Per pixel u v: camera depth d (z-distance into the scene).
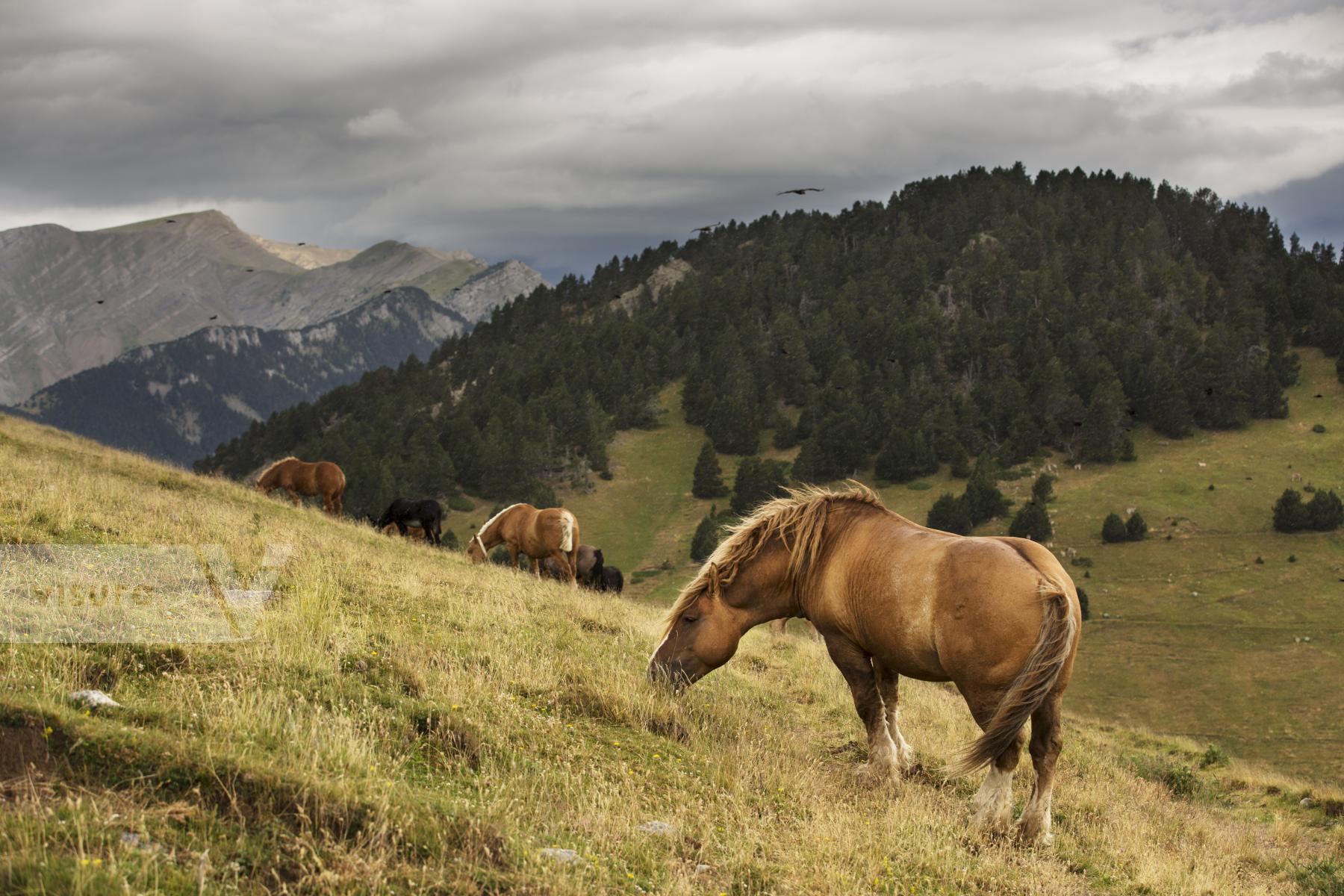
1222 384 167.75
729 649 8.99
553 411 185.75
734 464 174.12
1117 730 18.41
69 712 4.89
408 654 8.10
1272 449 156.88
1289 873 7.81
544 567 22.75
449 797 5.45
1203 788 12.17
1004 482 154.62
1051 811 8.33
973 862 6.30
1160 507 142.12
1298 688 90.69
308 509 21.66
